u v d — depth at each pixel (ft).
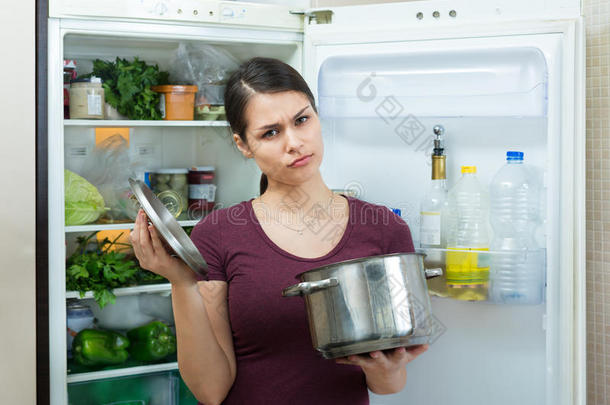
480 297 4.91
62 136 5.30
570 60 4.60
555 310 4.70
